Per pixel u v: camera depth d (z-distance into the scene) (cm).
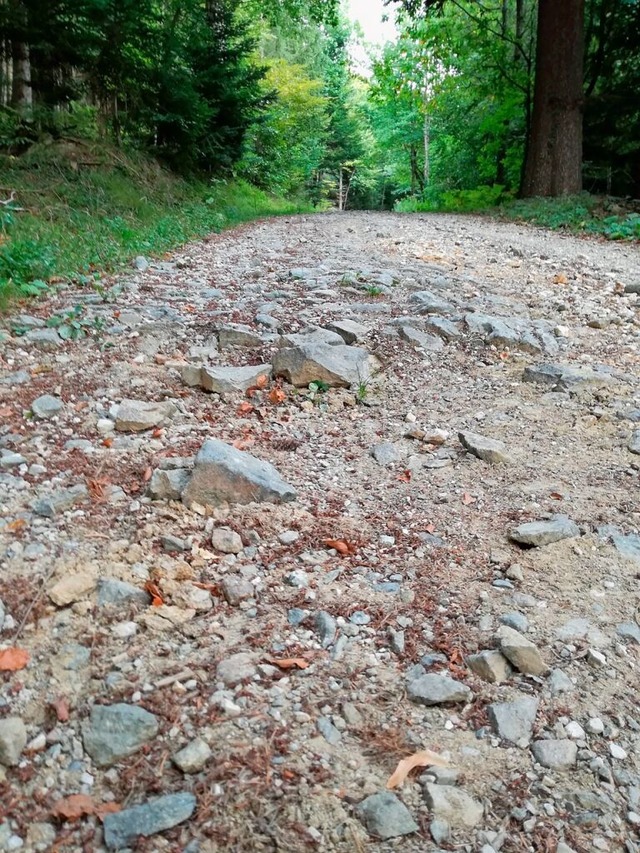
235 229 1215
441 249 905
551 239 1059
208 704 206
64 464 338
